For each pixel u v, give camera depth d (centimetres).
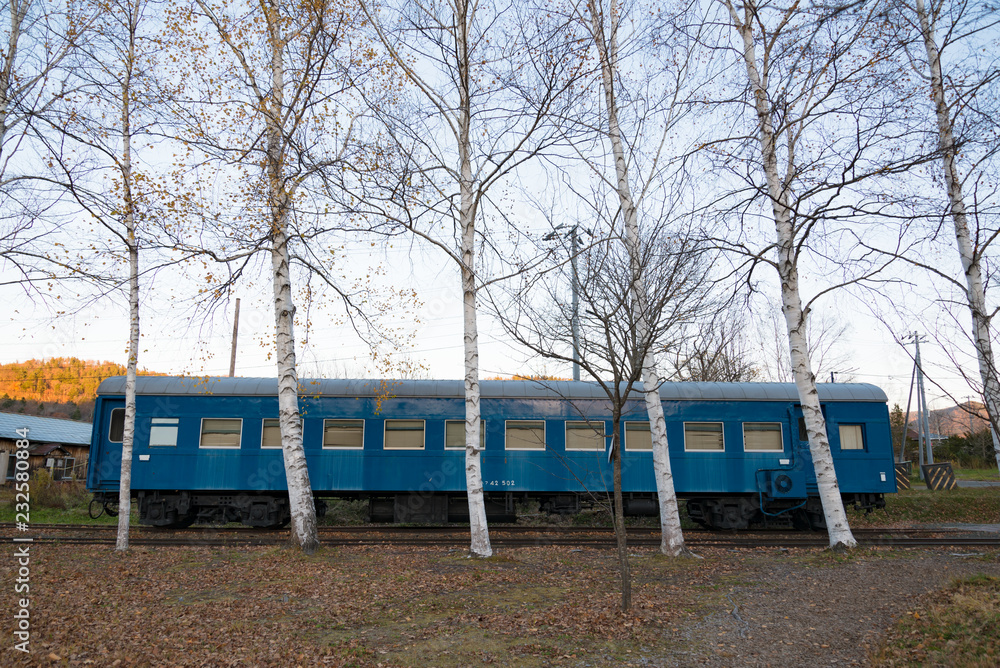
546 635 655
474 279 1180
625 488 1471
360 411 1488
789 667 563
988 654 541
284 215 1144
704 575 945
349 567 1006
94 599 772
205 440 1468
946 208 925
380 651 609
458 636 653
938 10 900
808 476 1501
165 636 641
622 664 576
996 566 959
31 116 1012
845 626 669
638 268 811
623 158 1222
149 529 1491
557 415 1502
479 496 1129
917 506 1842
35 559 1054
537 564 1044
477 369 1158
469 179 1205
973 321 916
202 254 1143
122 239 1148
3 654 558
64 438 3197
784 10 993
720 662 579
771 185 1194
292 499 1165
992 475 3325
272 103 1157
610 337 739
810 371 1182
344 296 1275
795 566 1005
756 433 1517
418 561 1068
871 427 1530
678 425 1505
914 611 691
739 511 1534
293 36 1144
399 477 1466
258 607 752
